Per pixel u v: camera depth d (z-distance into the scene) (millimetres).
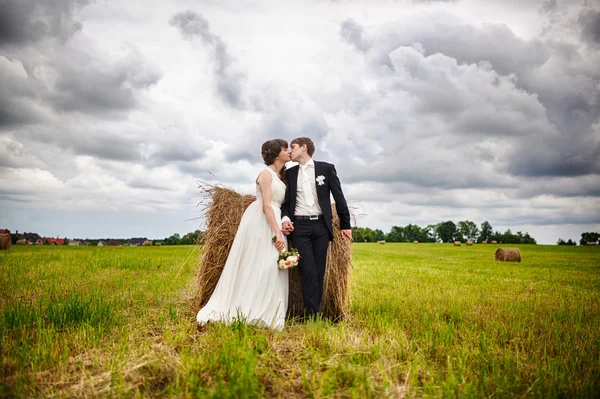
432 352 3943
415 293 7520
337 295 5527
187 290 6703
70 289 6938
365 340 4086
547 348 4199
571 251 37969
